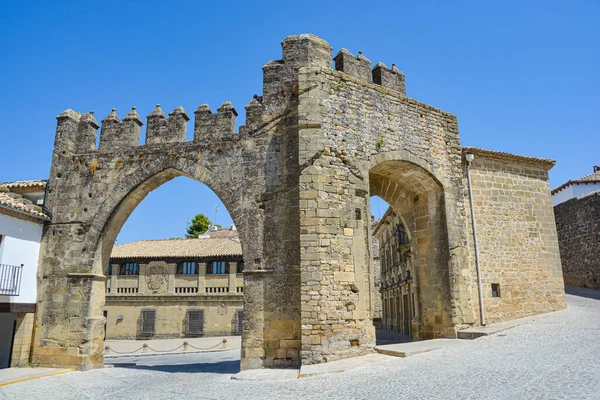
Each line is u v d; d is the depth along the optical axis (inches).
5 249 708.7
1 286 695.1
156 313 1672.0
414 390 375.6
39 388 570.6
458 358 504.4
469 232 769.6
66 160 801.6
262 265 648.4
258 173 688.4
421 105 770.8
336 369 521.7
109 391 541.6
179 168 738.2
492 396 328.8
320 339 580.1
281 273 636.7
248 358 613.9
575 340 521.7
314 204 621.9
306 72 673.6
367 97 710.5
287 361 604.7
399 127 732.0
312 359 572.7
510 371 403.5
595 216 1139.9
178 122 771.4
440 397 343.0
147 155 766.5
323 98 668.1
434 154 764.0
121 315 1678.2
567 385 334.0
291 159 673.0
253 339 619.5
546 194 869.2
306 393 420.8
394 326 1471.5
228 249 1723.7
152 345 1449.3
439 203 765.9
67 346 720.3
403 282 1273.4
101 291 762.2
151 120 785.6
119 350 1311.5
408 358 547.5
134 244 1835.6
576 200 1218.0
